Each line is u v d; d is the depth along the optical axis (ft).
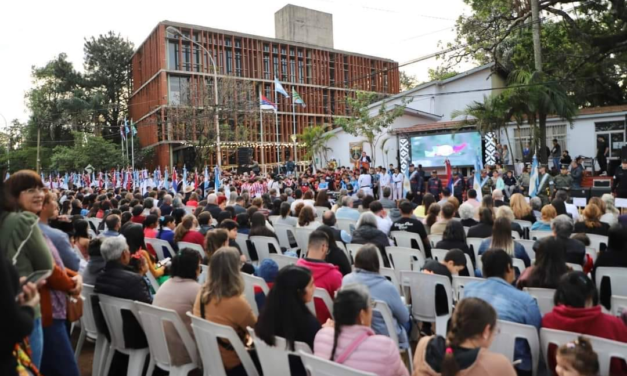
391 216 35.78
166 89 163.53
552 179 57.62
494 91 95.25
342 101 176.55
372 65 217.36
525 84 61.31
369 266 15.25
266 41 185.26
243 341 13.60
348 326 10.36
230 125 148.36
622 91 94.43
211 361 13.05
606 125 71.97
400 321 15.21
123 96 212.43
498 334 12.65
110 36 205.67
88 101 194.70
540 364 14.71
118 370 16.35
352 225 33.01
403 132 90.99
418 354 10.03
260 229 27.14
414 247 26.99
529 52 88.79
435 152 85.87
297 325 11.65
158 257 26.61
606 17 81.56
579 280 12.16
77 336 21.95
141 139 190.49
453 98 98.58
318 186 80.64
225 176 94.22
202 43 169.68
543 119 63.36
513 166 68.80
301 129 190.29
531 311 13.14
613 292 17.07
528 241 23.85
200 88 143.02
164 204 38.52
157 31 166.40
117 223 23.47
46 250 10.35
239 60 179.52
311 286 12.21
